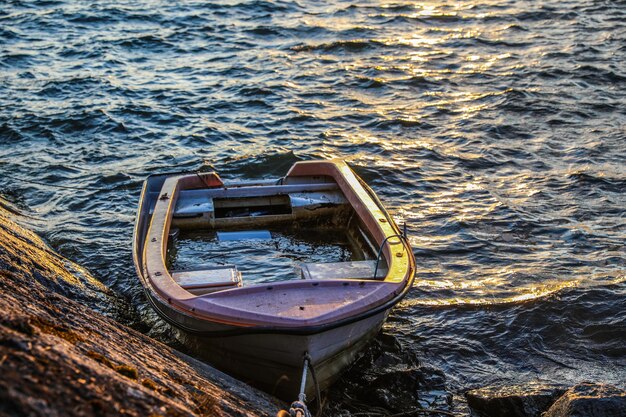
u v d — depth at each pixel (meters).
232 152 15.29
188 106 17.89
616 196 13.08
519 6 27.50
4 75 19.94
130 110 17.52
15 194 13.22
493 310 9.46
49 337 4.81
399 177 14.02
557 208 12.64
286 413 5.84
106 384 4.42
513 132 16.30
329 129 16.56
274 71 20.59
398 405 7.63
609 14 26.00
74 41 23.33
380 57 21.92
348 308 7.21
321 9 27.66
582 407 6.72
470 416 7.47
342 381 7.99
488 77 20.00
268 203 11.53
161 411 4.45
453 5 28.06
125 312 9.33
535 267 10.59
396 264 8.41
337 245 10.62
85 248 11.20
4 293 6.17
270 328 6.88
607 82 19.33
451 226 11.98
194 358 7.72
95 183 13.78
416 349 8.70
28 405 3.75
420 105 18.06
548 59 21.28
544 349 8.75
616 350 8.70
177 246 10.33
